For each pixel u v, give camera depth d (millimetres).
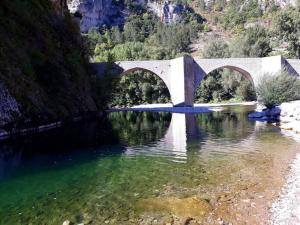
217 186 13242
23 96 28125
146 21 177750
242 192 12539
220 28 187250
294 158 17812
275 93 41031
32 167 16453
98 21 167250
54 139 24766
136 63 58500
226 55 94750
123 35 154375
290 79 42500
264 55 89500
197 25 184250
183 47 139750
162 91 86750
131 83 83875
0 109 25109
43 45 37312
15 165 16859
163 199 11828
